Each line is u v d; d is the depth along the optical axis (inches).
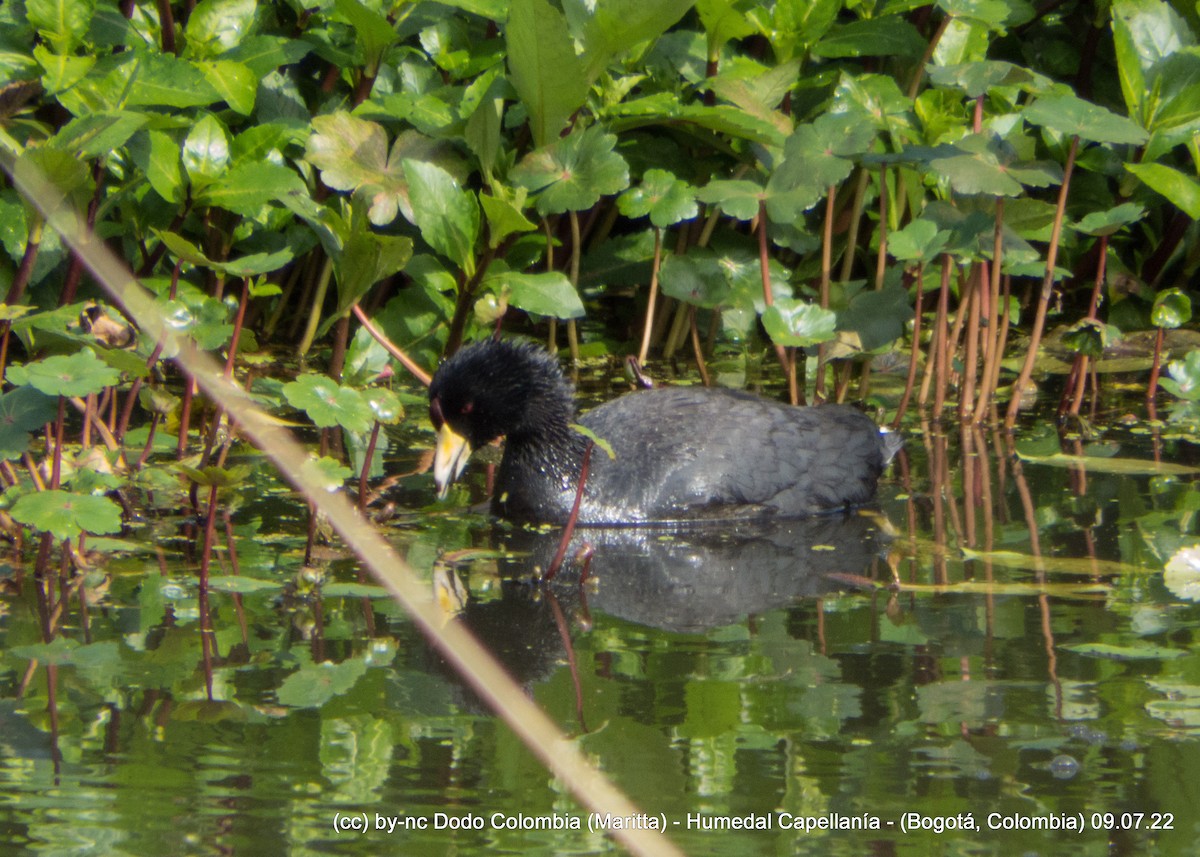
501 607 317.7
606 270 587.5
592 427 413.7
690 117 505.0
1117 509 397.7
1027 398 537.3
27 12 429.4
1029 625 303.4
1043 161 467.5
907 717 254.5
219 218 522.6
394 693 265.0
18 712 251.8
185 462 410.3
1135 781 228.2
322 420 338.0
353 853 203.3
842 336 510.9
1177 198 514.9
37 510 311.6
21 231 448.5
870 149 513.3
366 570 342.3
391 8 520.7
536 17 458.0
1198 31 589.0
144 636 292.5
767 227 559.8
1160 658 282.4
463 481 438.3
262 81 536.4
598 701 261.7
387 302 549.3
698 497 402.3
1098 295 543.2
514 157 520.1
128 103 427.5
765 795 223.0
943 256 500.1
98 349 354.9
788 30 529.3
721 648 290.7
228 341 418.9
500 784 226.2
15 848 201.6
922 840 209.9
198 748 238.1
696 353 546.0
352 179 481.1
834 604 321.1
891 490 426.9
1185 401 531.8
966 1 525.0
